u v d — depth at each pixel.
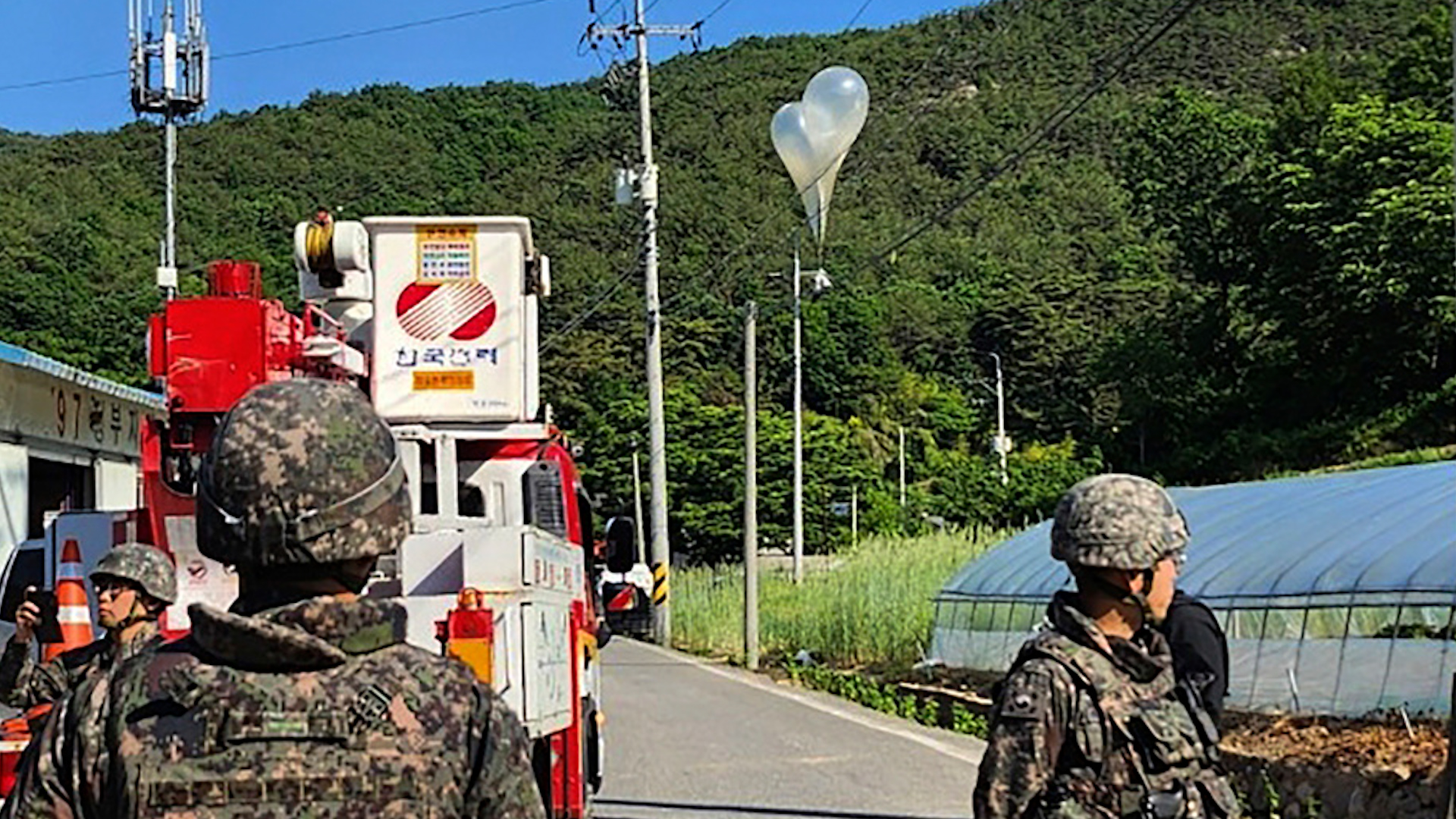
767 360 74.94
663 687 25.02
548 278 10.62
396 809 2.58
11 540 18.31
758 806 12.88
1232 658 15.15
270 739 2.57
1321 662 14.14
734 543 66.19
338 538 2.72
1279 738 13.47
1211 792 3.87
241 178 51.28
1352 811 11.20
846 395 79.81
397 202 48.25
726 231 45.03
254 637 2.58
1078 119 94.25
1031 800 3.87
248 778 2.56
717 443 66.44
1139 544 3.99
